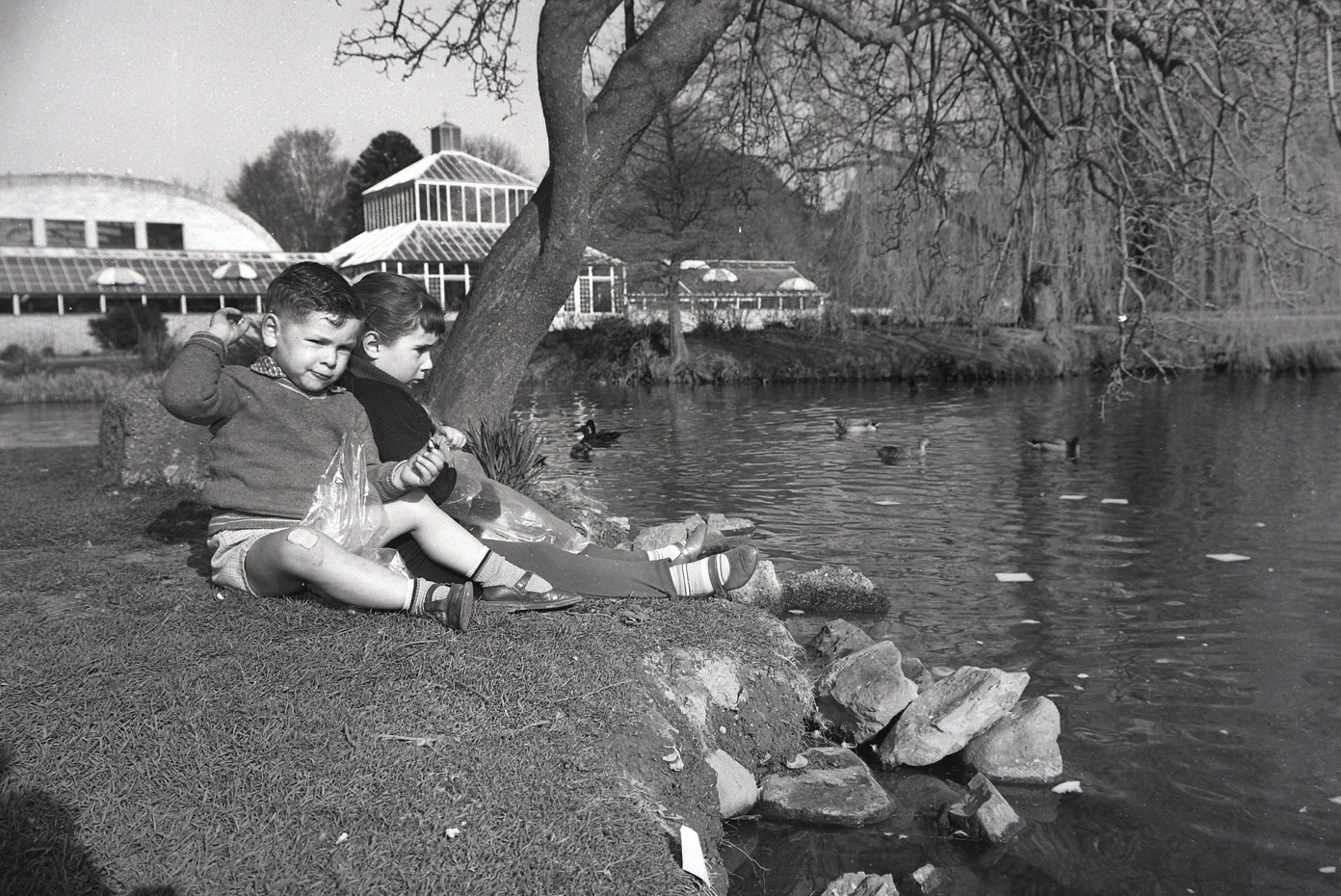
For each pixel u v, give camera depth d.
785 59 15.49
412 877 2.44
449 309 48.84
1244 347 24.97
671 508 10.98
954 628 6.52
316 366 3.74
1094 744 4.69
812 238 32.94
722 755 3.87
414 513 3.88
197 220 53.84
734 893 3.39
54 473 9.48
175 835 2.53
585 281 45.34
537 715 3.22
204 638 3.60
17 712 3.04
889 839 3.79
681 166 30.59
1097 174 10.96
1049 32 9.43
